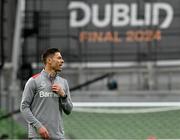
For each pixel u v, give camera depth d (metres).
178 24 35.78
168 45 35.59
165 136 25.78
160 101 32.06
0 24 35.09
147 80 34.88
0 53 35.03
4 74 33.78
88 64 35.69
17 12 34.31
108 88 34.41
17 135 27.41
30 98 15.05
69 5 36.44
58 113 15.14
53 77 15.27
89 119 27.97
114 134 27.06
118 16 36.06
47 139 14.92
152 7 35.97
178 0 35.88
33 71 34.66
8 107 29.62
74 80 35.28
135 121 27.28
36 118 15.01
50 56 15.18
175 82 34.84
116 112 28.08
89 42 36.06
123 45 35.84
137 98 32.16
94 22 36.19
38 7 36.41
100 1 36.25
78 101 32.16
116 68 35.50
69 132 27.00
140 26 35.97
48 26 36.25
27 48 35.44
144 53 35.62
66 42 36.16
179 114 26.61
